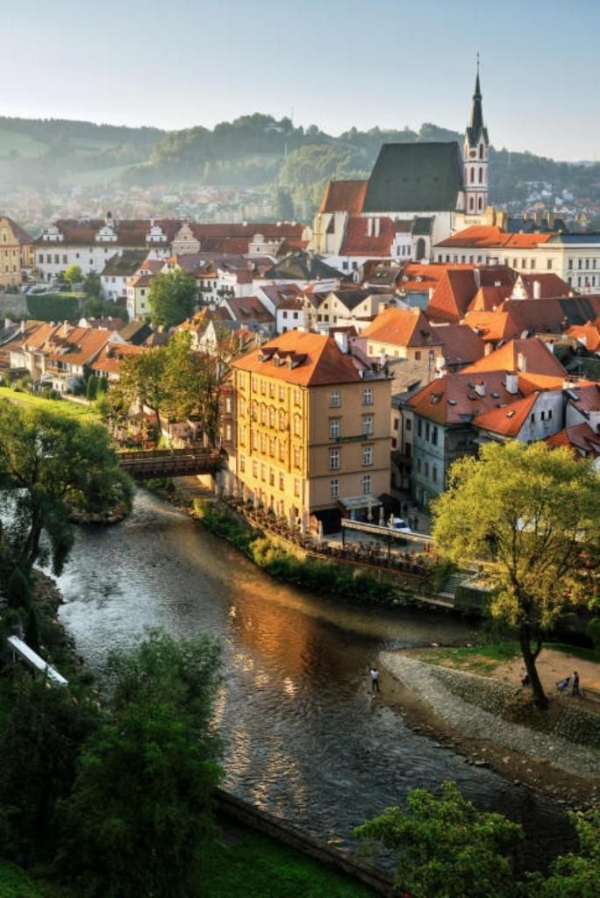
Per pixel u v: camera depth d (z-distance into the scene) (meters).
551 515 88.00
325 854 67.94
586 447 129.75
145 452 159.25
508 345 162.62
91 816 58.97
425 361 169.50
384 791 80.50
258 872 66.62
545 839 74.12
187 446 173.88
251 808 72.38
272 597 121.38
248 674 100.50
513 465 90.56
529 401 134.62
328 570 123.88
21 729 66.25
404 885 56.06
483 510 89.06
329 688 97.69
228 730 89.56
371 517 136.38
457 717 91.56
